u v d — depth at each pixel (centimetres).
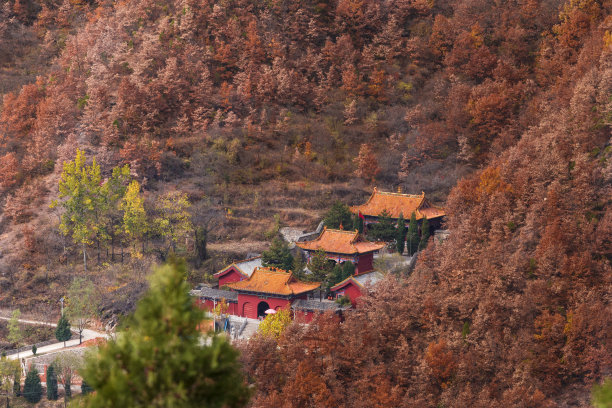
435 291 8406
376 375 7231
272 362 7188
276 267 10469
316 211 13050
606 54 11331
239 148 13950
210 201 12738
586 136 9944
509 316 7825
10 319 9506
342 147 14575
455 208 10738
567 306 7831
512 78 15275
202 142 13962
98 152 13050
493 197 9544
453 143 14512
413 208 11969
